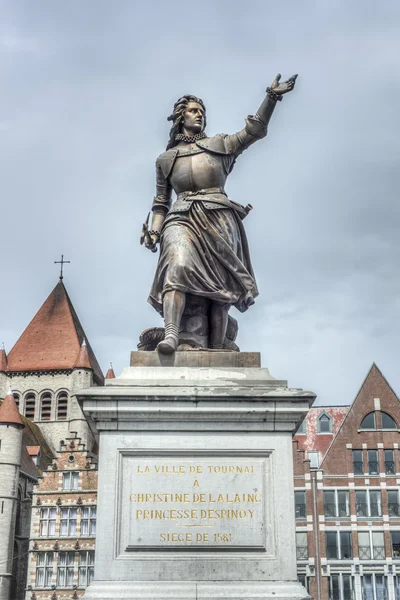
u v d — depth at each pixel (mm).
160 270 6617
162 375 5941
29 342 82188
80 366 78500
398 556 38719
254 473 5523
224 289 6551
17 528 54094
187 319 6668
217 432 5590
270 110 6809
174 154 6980
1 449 52344
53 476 45031
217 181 6891
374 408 41250
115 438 5559
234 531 5395
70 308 86875
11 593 52156
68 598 42438
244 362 6180
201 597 5102
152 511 5434
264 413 5570
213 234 6625
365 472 40156
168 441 5555
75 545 43438
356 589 37969
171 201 7270
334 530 39062
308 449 44906
